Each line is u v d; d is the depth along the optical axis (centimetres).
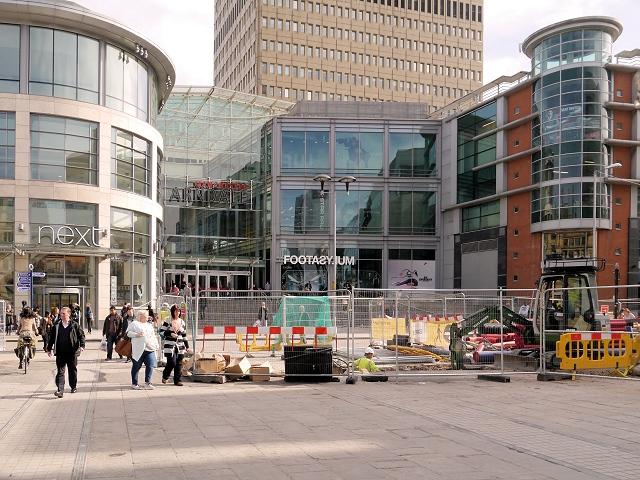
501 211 4978
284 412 1061
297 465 707
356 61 10812
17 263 3325
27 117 3306
